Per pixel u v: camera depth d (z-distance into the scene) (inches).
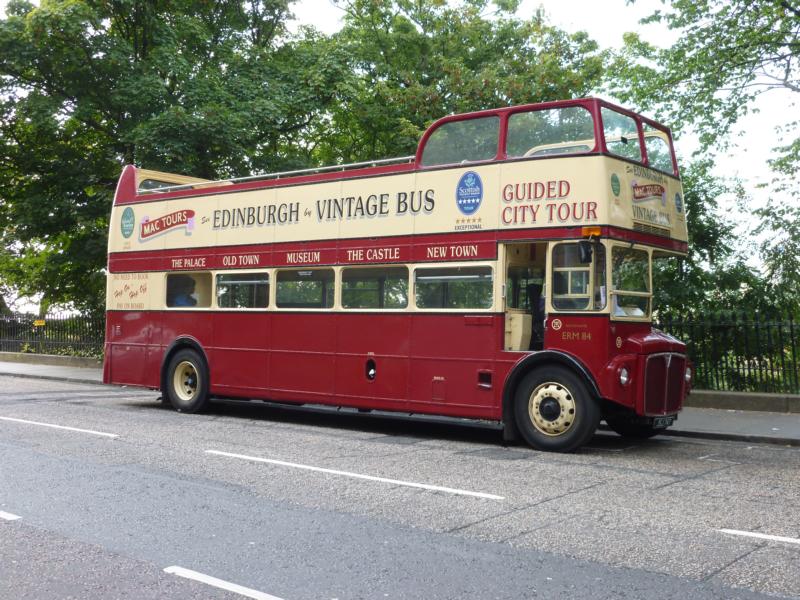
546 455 374.6
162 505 259.9
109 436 414.6
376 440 421.4
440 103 919.7
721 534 227.1
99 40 852.0
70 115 867.4
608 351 376.2
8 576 187.5
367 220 462.6
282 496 274.2
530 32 1008.9
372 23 1039.0
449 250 426.0
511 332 411.2
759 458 372.8
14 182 978.7
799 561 200.5
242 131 833.5
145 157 814.5
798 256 603.8
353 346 463.2
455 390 418.6
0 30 805.2
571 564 197.8
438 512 252.5
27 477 303.7
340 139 1141.7
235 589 178.1
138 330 585.3
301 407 607.8
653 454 382.6
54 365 1034.7
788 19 690.2
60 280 1058.7
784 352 546.6
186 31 906.1
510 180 408.5
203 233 550.0
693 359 577.3
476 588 179.6
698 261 625.6
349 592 176.6
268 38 1028.5
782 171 714.8
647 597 173.8
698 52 713.0
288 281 499.8
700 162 699.4
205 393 536.7
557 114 401.7
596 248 380.8
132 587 179.6
